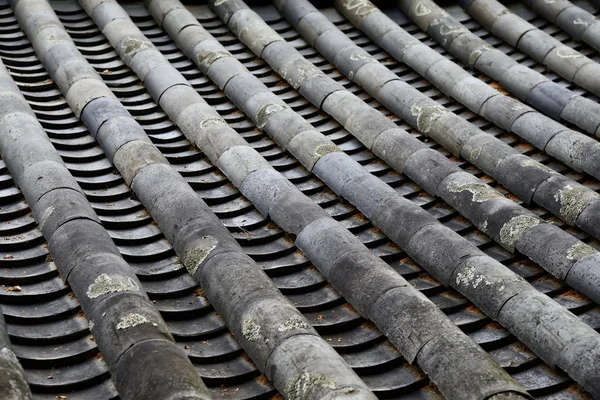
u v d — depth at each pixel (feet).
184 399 9.43
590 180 13.96
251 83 14.96
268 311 10.61
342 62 16.12
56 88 14.64
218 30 16.81
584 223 12.76
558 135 14.37
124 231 12.15
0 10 16.22
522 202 13.42
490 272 11.60
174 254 11.88
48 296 11.08
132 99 14.70
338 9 17.66
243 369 10.56
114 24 15.84
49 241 11.43
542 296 11.28
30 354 10.44
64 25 16.05
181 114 14.14
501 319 11.27
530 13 18.11
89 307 10.59
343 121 14.70
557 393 10.74
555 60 16.53
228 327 10.87
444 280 11.83
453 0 18.16
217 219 12.09
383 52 16.92
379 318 11.04
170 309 11.13
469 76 15.81
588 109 14.97
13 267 11.43
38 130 13.05
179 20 16.21
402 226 12.40
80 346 10.57
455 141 14.33
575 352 10.66
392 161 13.91
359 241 12.07
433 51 16.44
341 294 11.50
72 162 13.15
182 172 13.32
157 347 10.01
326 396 9.70
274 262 12.04
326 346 10.34
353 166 13.38
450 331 10.69
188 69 15.66
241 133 14.35
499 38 17.44
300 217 12.28
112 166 13.12
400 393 10.57
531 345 11.00
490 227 12.66
